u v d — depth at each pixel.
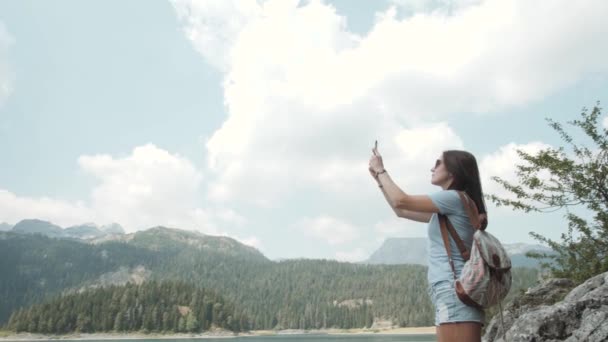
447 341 3.15
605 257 11.81
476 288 3.01
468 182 3.48
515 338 5.82
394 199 3.38
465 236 3.29
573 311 5.66
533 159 12.63
